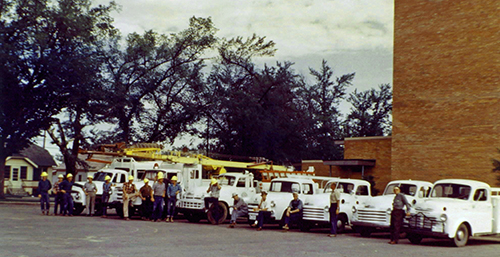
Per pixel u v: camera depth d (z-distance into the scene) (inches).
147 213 989.8
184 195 969.5
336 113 2864.2
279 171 1105.4
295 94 2060.8
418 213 674.2
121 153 1119.6
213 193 928.9
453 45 1238.3
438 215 655.8
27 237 580.7
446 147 1233.4
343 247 599.2
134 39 1913.1
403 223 687.1
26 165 2613.2
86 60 1593.3
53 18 1551.4
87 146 1748.3
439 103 1254.3
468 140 1194.6
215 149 1988.2
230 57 2014.0
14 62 1478.8
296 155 2025.1
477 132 1181.1
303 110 2097.7
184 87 2006.6
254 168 1169.4
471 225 672.4
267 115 1937.7
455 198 700.0
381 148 1443.2
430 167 1258.6
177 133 2021.4
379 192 1423.5
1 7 1517.0
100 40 1748.3
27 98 1579.7
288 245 600.1
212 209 933.2
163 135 2018.9
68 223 794.8
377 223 753.6
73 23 1569.9
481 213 686.5
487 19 1183.6
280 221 867.4
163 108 1990.7
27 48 1525.6
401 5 1344.7
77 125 1684.3
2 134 1592.0
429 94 1274.6
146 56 1904.5
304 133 2074.3
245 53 2023.9
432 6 1283.2
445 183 721.6
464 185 703.1
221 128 2015.3
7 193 2416.3
